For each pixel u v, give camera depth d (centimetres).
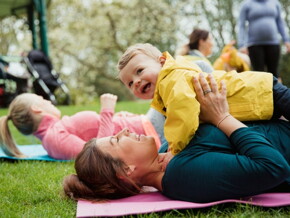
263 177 197
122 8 2094
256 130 220
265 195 220
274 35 615
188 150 212
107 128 336
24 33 2120
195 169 205
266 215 194
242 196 207
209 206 202
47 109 391
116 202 221
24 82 1166
